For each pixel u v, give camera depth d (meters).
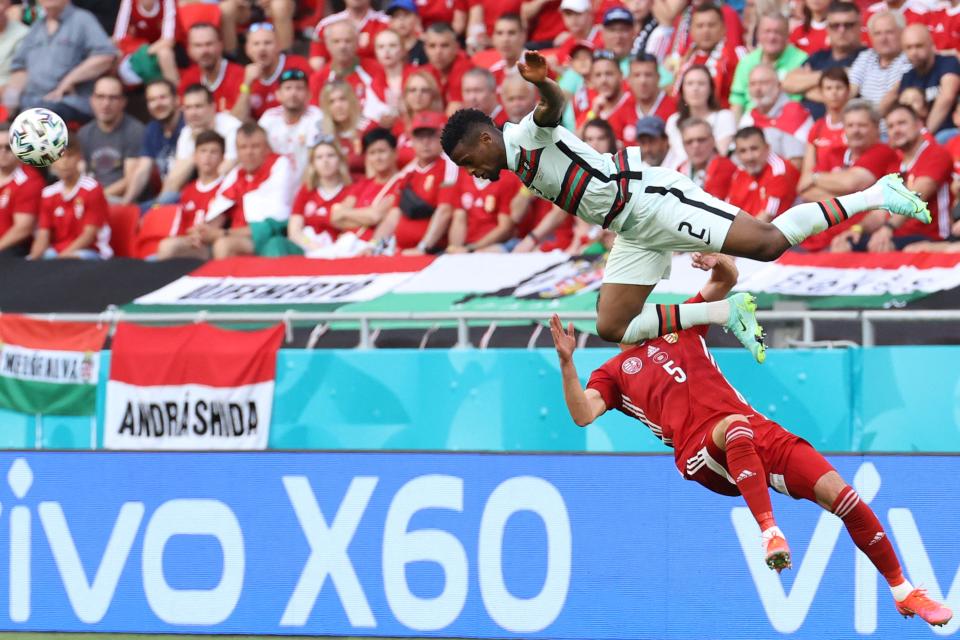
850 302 21.02
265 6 30.55
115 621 19.92
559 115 13.38
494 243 24.75
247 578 19.47
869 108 22.55
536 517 18.44
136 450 20.06
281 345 23.53
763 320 21.25
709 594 17.73
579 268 23.05
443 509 18.80
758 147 23.11
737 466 14.38
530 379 21.23
